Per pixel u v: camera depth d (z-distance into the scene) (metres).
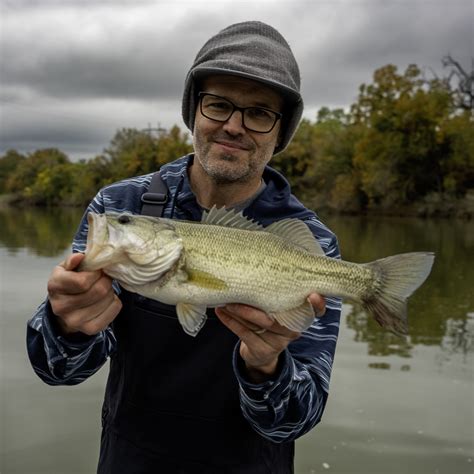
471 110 13.86
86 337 0.68
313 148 16.67
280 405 0.69
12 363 2.16
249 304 0.77
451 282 4.37
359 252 6.21
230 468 0.78
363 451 1.61
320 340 0.82
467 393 1.99
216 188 0.87
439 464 1.54
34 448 1.56
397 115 12.89
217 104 0.84
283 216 0.91
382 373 2.20
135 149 19.94
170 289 0.74
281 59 0.86
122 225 0.71
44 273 4.40
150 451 0.79
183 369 0.78
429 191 13.23
